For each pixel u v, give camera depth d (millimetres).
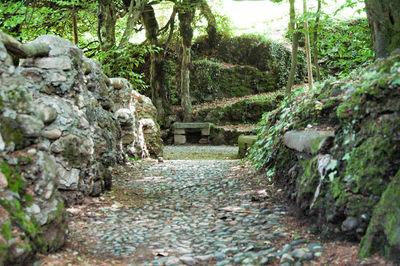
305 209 3342
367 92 2797
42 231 2539
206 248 2893
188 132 16438
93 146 4434
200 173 6465
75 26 12102
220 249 2838
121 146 7207
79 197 4141
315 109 4168
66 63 4078
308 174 3418
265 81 19500
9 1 8531
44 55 3984
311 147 3477
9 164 2490
